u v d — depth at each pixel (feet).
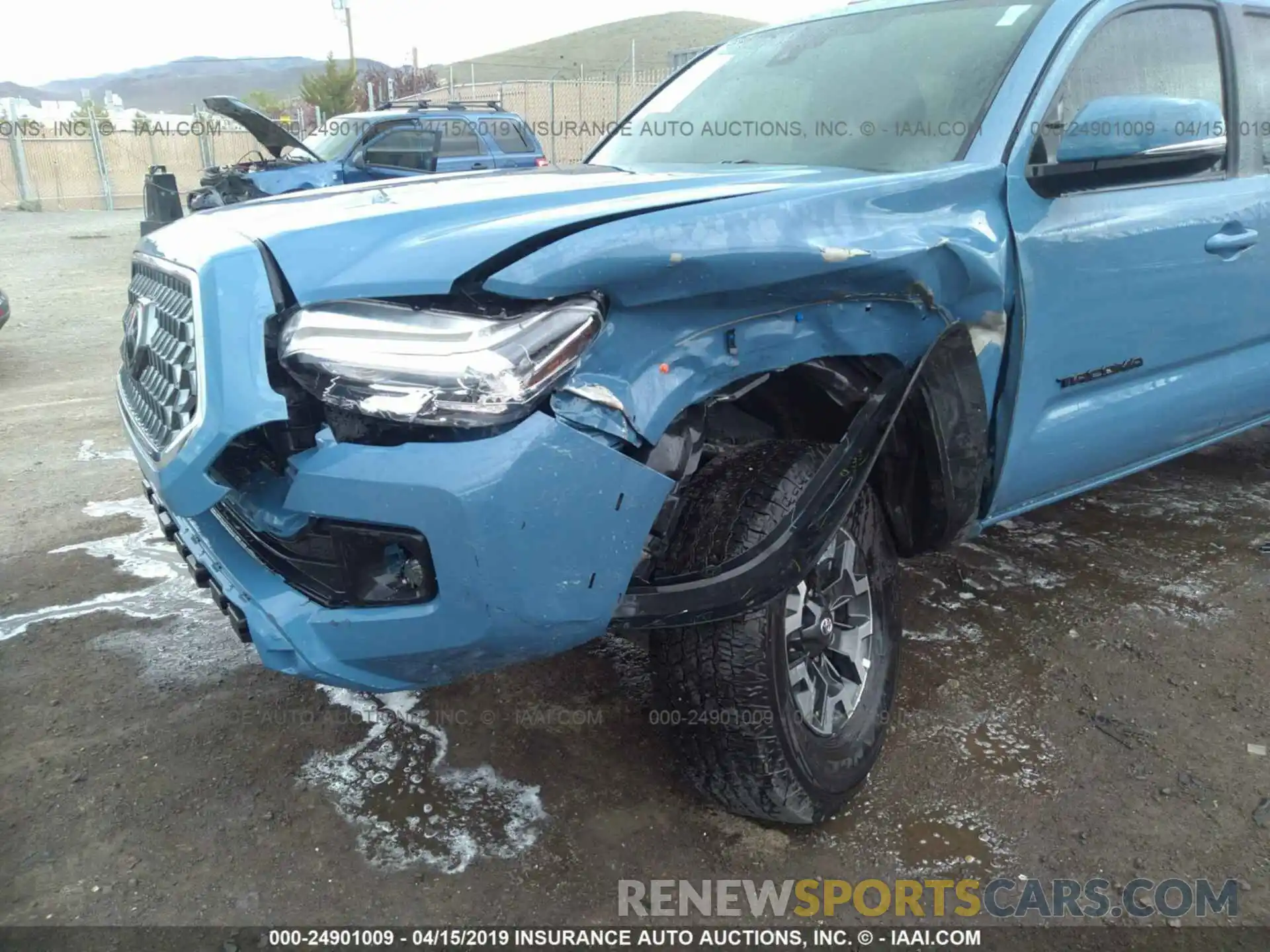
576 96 63.00
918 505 8.20
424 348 5.46
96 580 11.73
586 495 5.61
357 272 5.74
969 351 7.45
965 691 9.32
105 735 8.67
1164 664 9.77
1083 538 12.73
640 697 9.28
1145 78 9.74
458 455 5.38
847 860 7.23
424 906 6.79
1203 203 9.82
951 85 9.03
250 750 8.48
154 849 7.29
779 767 6.86
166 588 11.55
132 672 9.71
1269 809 7.70
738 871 7.12
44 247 50.62
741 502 6.51
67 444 17.22
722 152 10.37
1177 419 10.48
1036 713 8.99
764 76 11.00
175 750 8.46
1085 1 9.25
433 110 41.86
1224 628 10.45
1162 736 8.64
